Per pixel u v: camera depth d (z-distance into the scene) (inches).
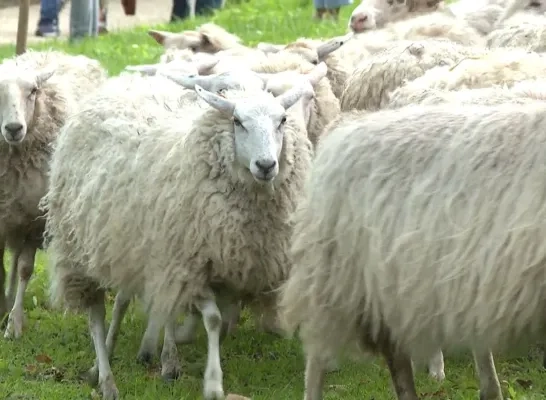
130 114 526.6
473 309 364.8
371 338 412.5
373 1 824.3
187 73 601.0
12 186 594.6
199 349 554.3
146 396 490.3
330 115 634.8
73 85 652.1
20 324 579.8
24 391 494.9
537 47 629.3
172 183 488.4
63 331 585.0
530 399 457.1
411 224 376.2
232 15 1261.1
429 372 502.6
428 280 372.5
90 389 503.2
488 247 359.9
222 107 484.4
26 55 680.4
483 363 435.2
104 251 505.0
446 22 730.8
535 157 359.3
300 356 541.6
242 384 505.4
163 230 486.9
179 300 487.5
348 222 392.2
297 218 411.5
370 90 620.1
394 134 391.5
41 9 1288.1
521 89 461.1
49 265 554.6
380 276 383.6
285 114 491.5
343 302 399.9
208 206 481.7
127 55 1090.7
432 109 399.9
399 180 383.6
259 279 495.5
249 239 486.6
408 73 606.5
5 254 732.7
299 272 409.7
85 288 527.2
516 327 359.9
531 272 350.9
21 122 585.9
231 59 673.0
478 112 386.0
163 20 1446.9
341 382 499.2
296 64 661.3
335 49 697.0
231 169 482.6
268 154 473.1
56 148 548.4
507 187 360.8
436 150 380.2
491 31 746.2
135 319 601.9
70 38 1205.7
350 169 394.3
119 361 542.6
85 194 513.0
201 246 484.1
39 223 600.4
